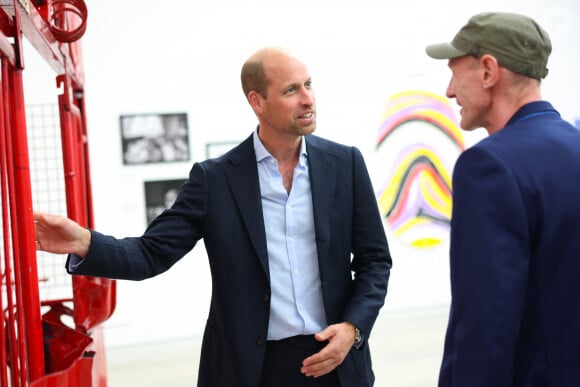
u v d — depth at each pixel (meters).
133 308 5.90
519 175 1.22
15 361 1.58
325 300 1.81
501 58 1.30
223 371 1.79
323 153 1.88
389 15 6.42
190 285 5.98
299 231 1.84
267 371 1.80
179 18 5.93
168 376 4.84
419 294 6.57
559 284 1.22
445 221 6.59
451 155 6.59
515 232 1.20
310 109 1.78
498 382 1.15
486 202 1.21
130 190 5.88
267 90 1.77
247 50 6.09
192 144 5.98
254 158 1.85
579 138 1.30
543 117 1.32
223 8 6.02
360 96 6.38
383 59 6.42
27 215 1.65
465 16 6.59
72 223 1.66
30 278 1.65
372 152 6.42
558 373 1.21
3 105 1.58
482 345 1.16
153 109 5.90
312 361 1.69
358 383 1.82
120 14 5.83
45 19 2.05
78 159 2.89
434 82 6.54
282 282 1.81
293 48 6.22
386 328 5.87
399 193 6.48
